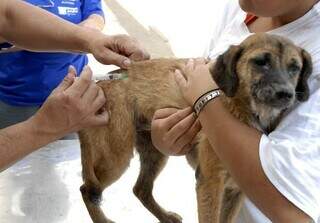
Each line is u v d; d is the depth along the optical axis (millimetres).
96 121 755
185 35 2684
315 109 629
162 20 2873
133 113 957
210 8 3021
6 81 1293
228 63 721
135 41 940
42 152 1106
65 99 695
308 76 663
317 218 615
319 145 600
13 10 921
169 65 932
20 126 696
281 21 727
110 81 942
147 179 987
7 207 929
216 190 812
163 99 904
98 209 944
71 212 936
